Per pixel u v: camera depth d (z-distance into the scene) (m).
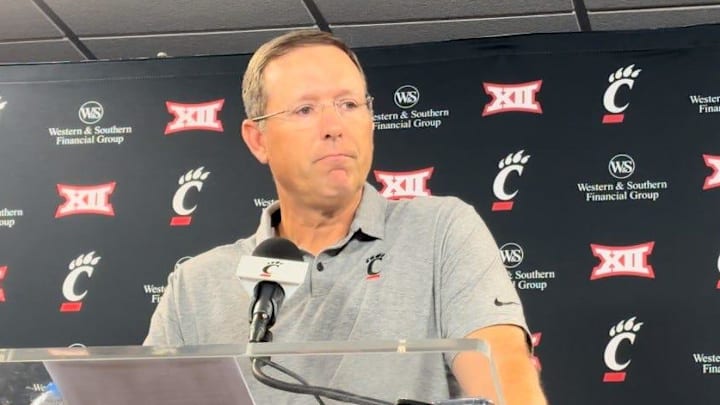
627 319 4.66
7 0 5.50
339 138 2.81
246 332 2.75
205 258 2.94
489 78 5.05
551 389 4.62
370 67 5.14
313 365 1.87
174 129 5.23
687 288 4.65
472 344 1.64
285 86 2.87
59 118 5.29
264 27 5.72
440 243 2.72
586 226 4.80
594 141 4.90
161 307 2.91
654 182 4.80
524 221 4.85
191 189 5.15
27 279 5.10
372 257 2.75
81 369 1.74
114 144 5.24
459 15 5.53
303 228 2.92
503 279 2.60
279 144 2.86
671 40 4.95
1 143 5.28
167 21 5.67
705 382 4.53
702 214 4.73
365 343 1.66
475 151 4.97
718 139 4.81
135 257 5.09
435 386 1.84
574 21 5.54
